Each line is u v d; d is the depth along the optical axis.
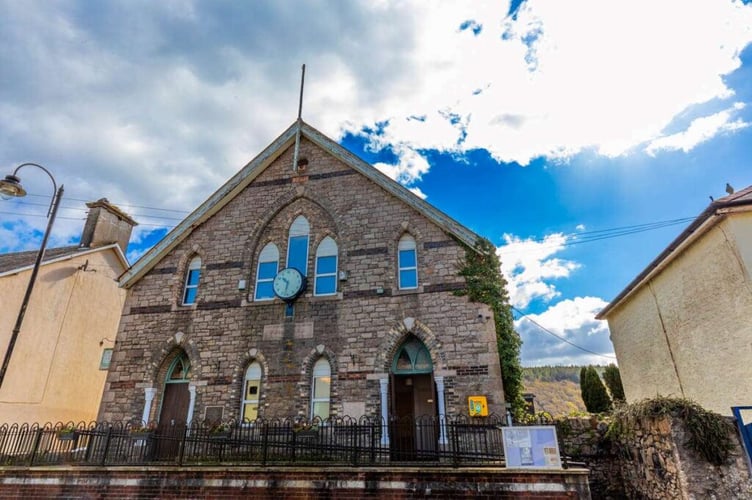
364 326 13.73
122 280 16.14
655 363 14.76
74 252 19.72
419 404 13.52
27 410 17.02
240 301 15.08
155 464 10.63
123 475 10.29
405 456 11.93
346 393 13.03
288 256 15.78
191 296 16.05
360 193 15.83
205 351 14.58
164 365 14.94
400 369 13.39
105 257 21.33
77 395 19.22
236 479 9.78
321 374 13.74
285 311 14.54
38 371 17.59
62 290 18.97
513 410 12.46
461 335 12.98
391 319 13.63
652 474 9.52
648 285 14.88
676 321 13.12
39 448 11.70
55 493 10.41
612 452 11.92
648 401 9.45
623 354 17.75
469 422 11.88
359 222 15.33
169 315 15.41
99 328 20.64
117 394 14.55
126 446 12.12
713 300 11.09
